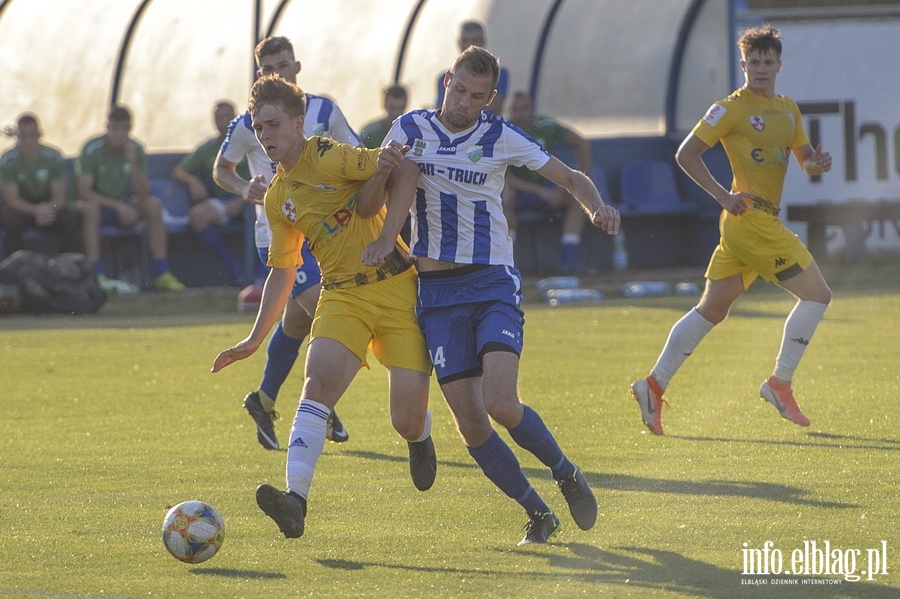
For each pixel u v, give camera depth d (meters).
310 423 15.91
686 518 16.72
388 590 13.72
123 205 51.84
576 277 56.00
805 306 23.42
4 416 26.64
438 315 16.27
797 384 28.66
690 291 51.09
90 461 21.64
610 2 60.44
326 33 60.59
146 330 42.47
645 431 23.59
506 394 15.33
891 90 56.81
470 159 16.05
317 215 16.50
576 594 13.45
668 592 13.45
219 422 25.78
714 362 32.62
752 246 23.59
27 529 16.80
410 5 60.88
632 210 58.06
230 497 18.72
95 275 47.91
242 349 17.00
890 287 50.19
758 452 21.27
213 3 58.94
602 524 16.53
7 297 46.28
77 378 32.19
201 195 53.78
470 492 18.80
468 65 15.86
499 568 14.56
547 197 55.19
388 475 20.19
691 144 23.88
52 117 59.44
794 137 24.39
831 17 56.38
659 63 60.31
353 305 16.58
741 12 55.84
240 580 14.22
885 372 30.11
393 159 15.88
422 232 16.38
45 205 50.06
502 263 16.23
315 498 18.47
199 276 55.78
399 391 16.72
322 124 23.81
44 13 58.84
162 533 14.84
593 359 33.69
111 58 58.78
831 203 56.59
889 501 17.34
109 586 14.01
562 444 22.38
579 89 62.47
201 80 59.66
